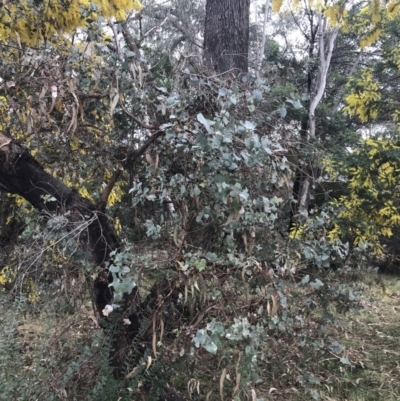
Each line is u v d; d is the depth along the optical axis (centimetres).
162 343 218
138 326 244
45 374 234
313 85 1144
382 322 504
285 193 212
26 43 296
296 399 289
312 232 230
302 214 229
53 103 208
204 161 183
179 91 217
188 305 203
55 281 238
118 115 251
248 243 201
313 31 1146
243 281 181
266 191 211
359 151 513
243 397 211
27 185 245
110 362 236
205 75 227
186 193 193
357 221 491
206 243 207
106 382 214
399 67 616
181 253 189
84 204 244
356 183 507
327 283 227
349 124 1291
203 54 412
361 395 333
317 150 237
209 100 216
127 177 273
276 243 213
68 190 246
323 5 504
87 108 241
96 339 236
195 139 181
